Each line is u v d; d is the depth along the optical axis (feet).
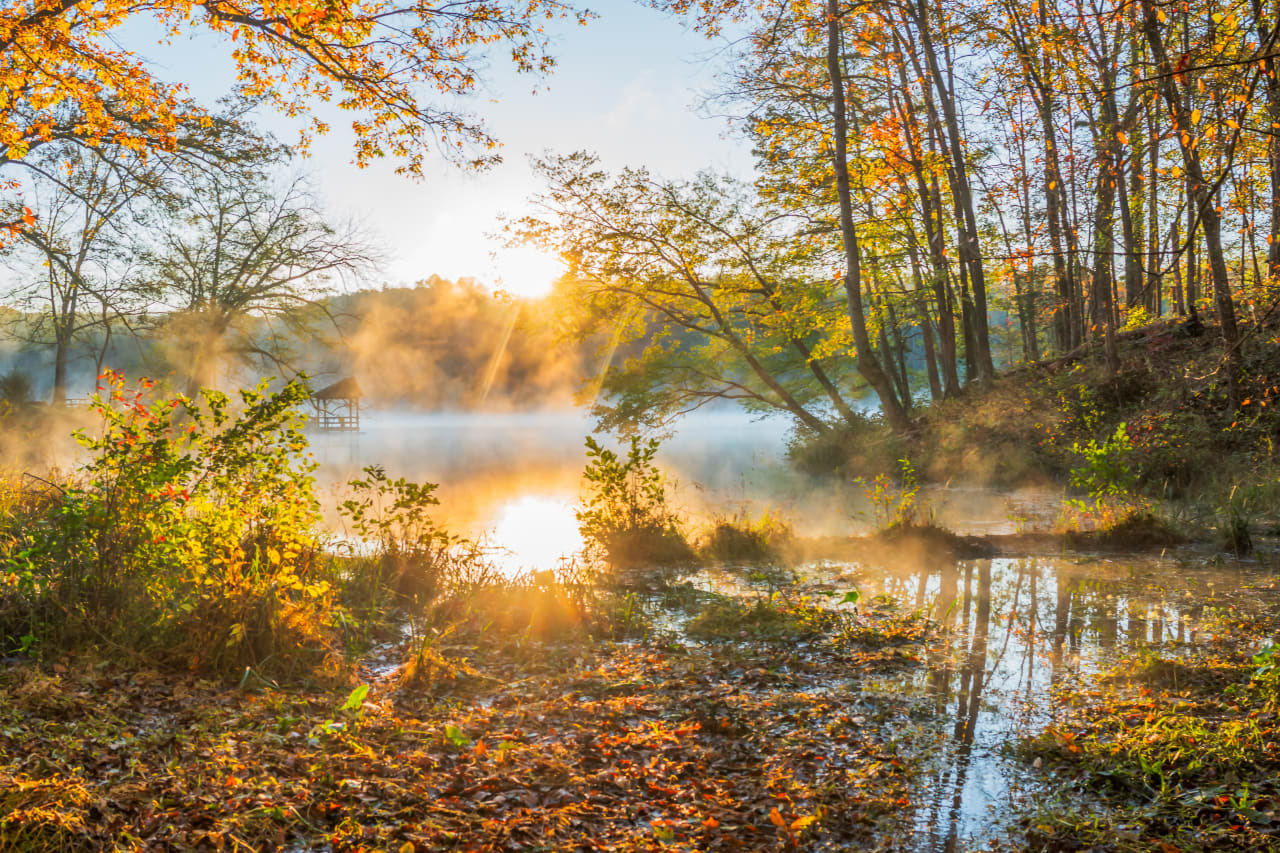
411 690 18.29
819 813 12.59
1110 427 57.41
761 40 66.08
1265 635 20.56
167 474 21.21
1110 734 14.99
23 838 10.14
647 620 24.77
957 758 14.60
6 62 35.45
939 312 77.71
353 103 35.09
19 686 15.67
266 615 18.92
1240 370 50.57
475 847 11.34
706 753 14.97
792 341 88.28
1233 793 12.03
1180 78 21.71
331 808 12.25
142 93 39.14
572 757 14.70
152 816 11.39
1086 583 27.84
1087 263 74.59
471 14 33.73
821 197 78.54
